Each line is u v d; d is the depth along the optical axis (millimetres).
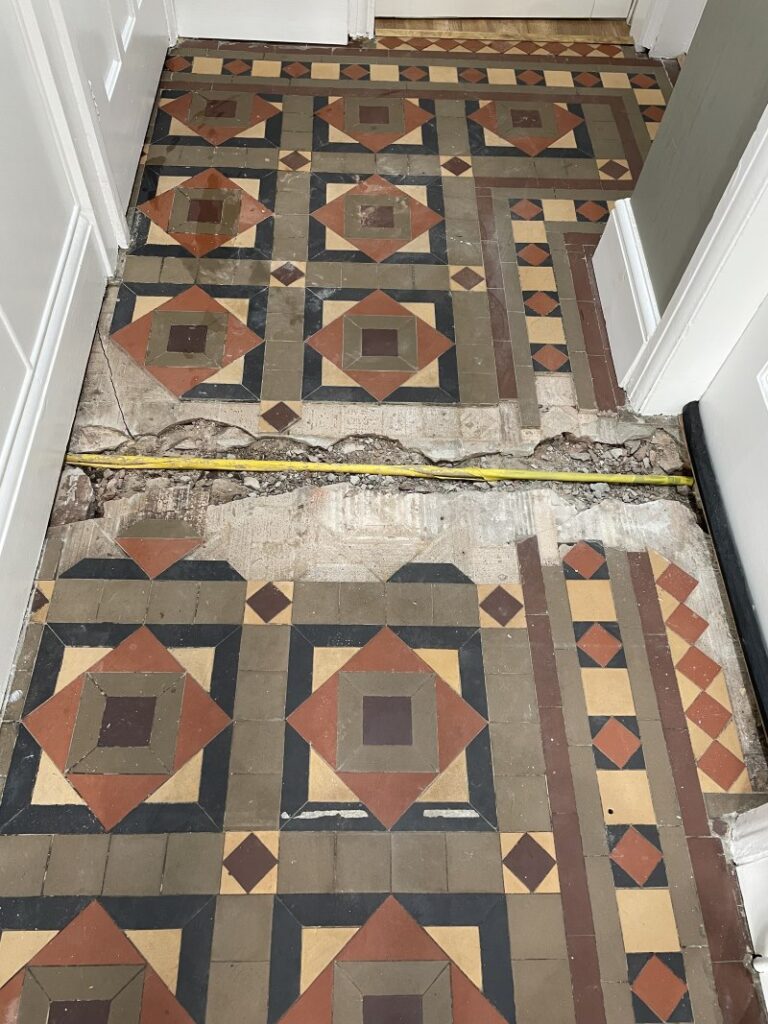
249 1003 1608
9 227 1775
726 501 2158
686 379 2236
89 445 2223
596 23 3377
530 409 2383
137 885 1702
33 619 1975
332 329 2486
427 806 1823
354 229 2707
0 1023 1559
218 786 1812
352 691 1941
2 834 1729
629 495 2260
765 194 1682
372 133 2975
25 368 1904
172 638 1977
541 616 2066
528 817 1825
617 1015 1646
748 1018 1661
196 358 2396
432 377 2418
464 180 2873
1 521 1789
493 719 1931
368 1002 1624
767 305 1938
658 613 2092
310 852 1759
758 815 1741
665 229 2221
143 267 2566
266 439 2275
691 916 1747
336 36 3219
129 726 1862
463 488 2238
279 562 2096
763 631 1987
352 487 2219
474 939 1696
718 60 1958
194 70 3098
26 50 1802
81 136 2166
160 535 2109
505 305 2578
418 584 2090
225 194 2760
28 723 1852
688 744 1930
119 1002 1593
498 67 3240
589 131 3059
